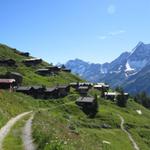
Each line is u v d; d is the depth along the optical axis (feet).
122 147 369.30
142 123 570.05
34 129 170.71
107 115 534.37
